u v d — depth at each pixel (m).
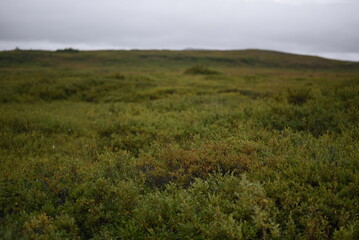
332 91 10.79
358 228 2.94
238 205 3.41
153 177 4.79
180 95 17.22
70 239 3.32
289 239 2.97
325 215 3.28
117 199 3.92
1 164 5.74
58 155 6.59
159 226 3.34
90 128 9.21
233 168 4.78
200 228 3.07
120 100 16.33
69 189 4.33
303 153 4.98
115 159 5.48
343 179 3.93
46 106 13.84
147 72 36.97
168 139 7.49
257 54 76.94
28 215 3.61
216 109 11.09
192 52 76.44
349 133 6.23
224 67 56.12
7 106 12.73
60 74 25.66
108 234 3.25
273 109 8.95
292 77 31.28
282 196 3.60
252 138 6.45
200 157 5.17
